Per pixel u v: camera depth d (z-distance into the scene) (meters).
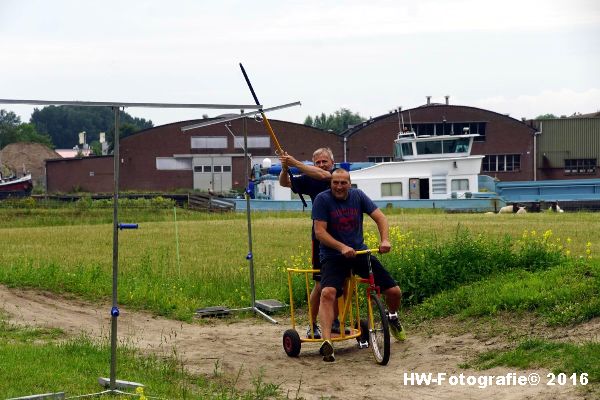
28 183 82.62
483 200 48.56
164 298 15.23
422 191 51.16
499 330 10.42
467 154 52.47
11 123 182.12
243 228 36.00
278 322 13.68
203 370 9.84
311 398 8.46
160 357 10.59
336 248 9.85
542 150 77.88
